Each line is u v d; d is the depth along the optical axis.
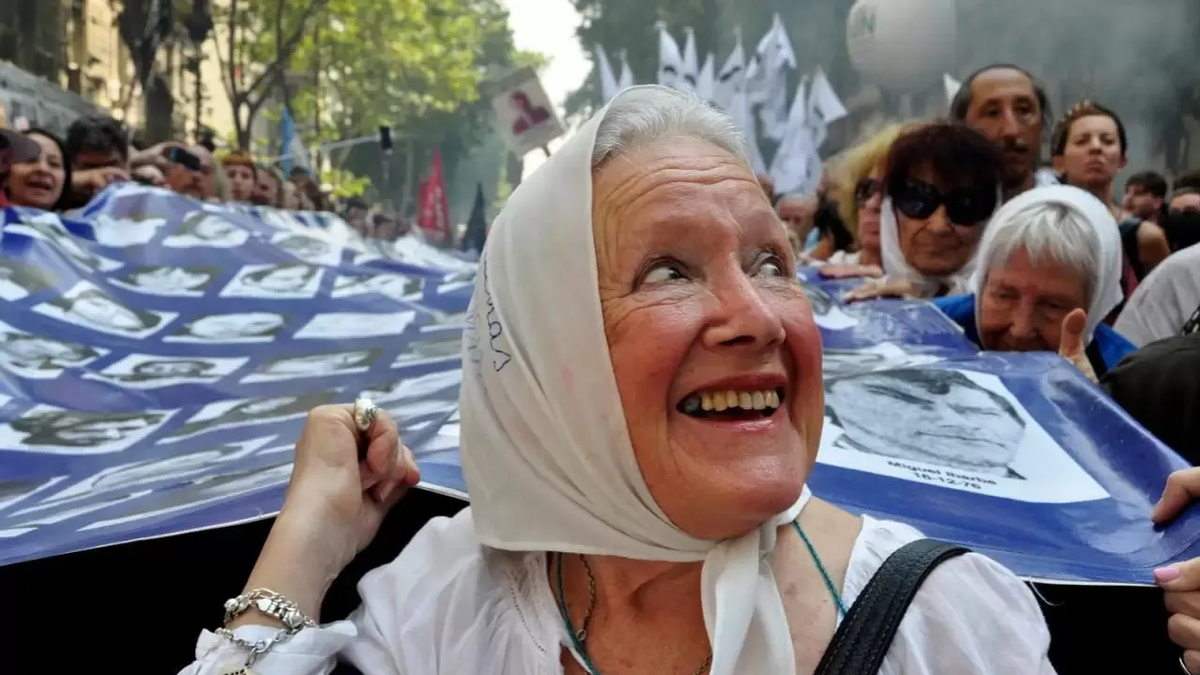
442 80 21.38
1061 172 4.07
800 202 6.23
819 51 16.00
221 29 16.14
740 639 0.99
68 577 1.91
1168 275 3.26
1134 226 4.11
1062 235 2.48
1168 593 1.28
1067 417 1.83
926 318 2.57
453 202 30.09
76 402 2.37
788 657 1.00
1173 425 2.01
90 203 3.26
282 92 17.34
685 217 1.06
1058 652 1.70
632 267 1.07
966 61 10.95
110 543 1.45
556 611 1.22
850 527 1.20
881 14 8.55
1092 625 1.69
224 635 1.17
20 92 8.05
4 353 2.48
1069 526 1.48
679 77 8.75
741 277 1.06
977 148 3.15
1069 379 1.93
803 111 8.68
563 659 1.21
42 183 3.63
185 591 1.95
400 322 3.01
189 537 1.95
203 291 3.02
